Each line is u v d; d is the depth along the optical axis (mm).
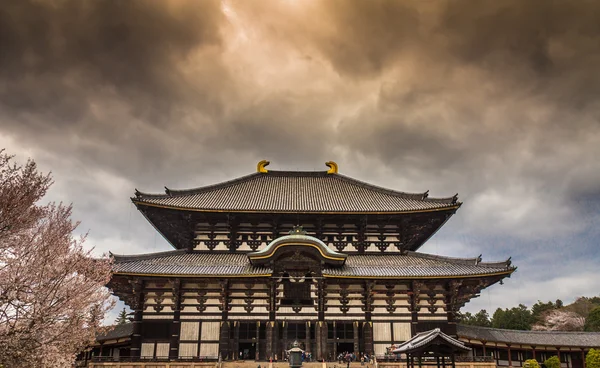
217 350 45312
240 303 46812
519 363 53938
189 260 49750
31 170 22031
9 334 19938
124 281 46812
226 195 57844
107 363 40688
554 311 116500
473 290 48625
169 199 53750
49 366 21297
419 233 58031
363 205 54844
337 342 46188
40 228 22297
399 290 47625
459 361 41938
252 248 52719
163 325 45938
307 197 58031
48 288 21203
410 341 30188
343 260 46781
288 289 47062
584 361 54125
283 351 45406
